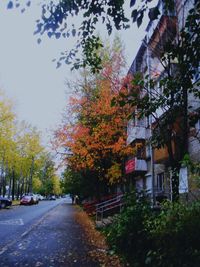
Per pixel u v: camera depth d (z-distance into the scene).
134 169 23.94
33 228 17.92
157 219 8.47
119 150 22.78
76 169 28.16
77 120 24.23
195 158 13.91
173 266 6.78
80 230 17.55
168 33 10.34
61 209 40.38
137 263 8.59
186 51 6.62
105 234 14.40
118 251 10.28
